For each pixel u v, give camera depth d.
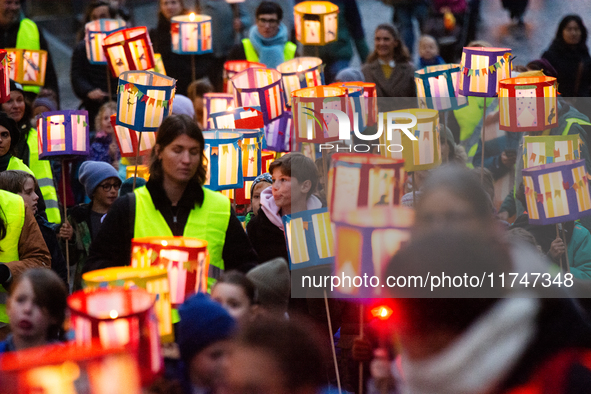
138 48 11.98
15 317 5.90
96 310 5.11
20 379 3.67
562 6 26.06
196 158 7.21
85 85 17.11
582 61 15.98
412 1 21.97
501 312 4.31
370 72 16.16
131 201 7.28
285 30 18.23
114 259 7.19
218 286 6.24
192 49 15.50
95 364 3.81
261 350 4.09
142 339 4.95
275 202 8.62
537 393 4.29
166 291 5.76
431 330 4.34
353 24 20.00
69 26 27.02
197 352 5.22
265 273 7.05
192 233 7.28
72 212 11.26
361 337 6.52
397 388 4.86
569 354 4.30
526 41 23.42
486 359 4.30
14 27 17.20
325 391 4.98
